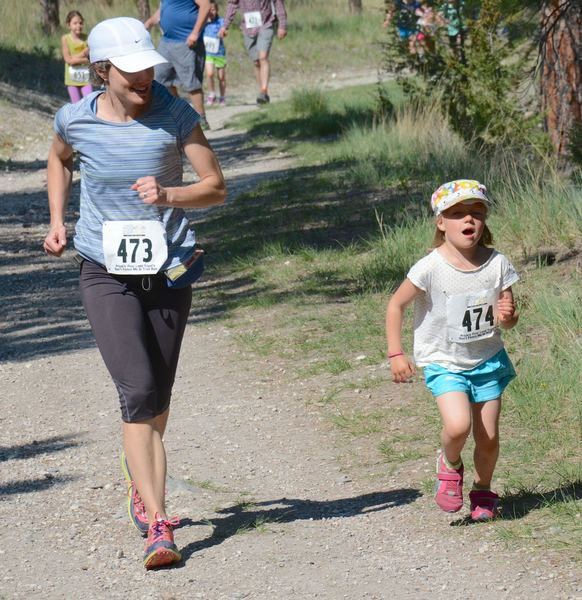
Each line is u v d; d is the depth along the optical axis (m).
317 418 13.10
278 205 25.75
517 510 9.77
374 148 30.42
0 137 41.19
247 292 19.34
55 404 14.54
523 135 25.78
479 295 9.20
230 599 8.54
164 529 9.19
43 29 61.16
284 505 10.61
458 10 29.78
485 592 8.35
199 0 36.00
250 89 61.19
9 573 9.32
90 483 11.55
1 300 20.34
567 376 12.55
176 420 13.51
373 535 9.66
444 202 9.05
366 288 18.58
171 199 9.03
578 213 18.92
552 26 22.17
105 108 9.32
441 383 9.35
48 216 28.59
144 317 9.47
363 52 69.44
